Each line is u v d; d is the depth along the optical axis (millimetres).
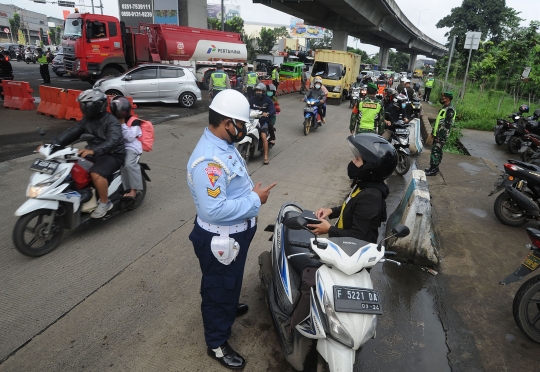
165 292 3461
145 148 4801
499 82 23797
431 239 4137
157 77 13914
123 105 4512
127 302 3299
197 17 31203
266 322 3176
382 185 2412
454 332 3166
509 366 2812
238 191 2412
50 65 34031
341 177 7168
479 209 5855
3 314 3059
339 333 2025
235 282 2523
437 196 6336
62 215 4055
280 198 5906
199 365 2686
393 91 9875
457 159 8953
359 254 2096
